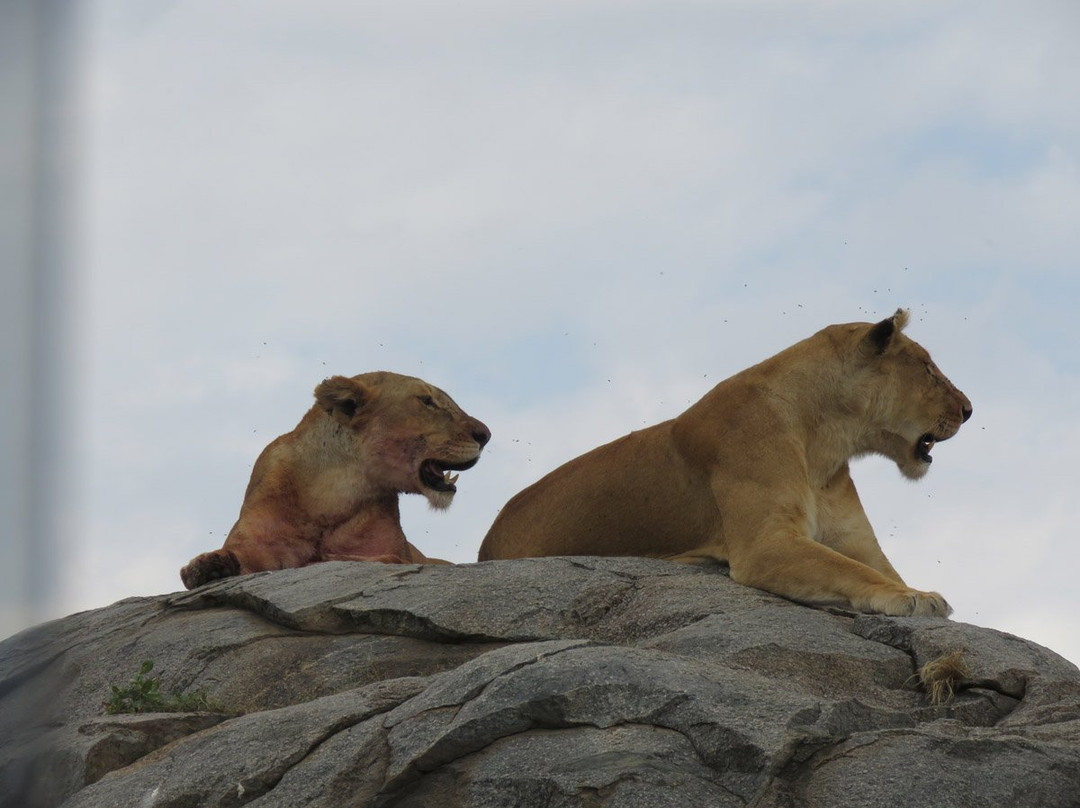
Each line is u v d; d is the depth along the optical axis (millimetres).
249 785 8945
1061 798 8055
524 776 8188
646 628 11875
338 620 12492
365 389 16734
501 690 8750
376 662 11727
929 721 9734
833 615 12148
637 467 15289
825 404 14836
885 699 10406
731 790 7914
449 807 8336
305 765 9000
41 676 10883
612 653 9117
